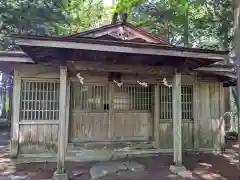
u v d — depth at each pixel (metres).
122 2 5.00
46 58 4.29
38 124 5.52
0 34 8.44
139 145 6.17
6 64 5.25
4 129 11.96
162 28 10.58
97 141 6.02
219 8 8.40
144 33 4.80
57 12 8.38
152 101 6.43
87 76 5.77
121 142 6.12
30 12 7.88
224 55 4.40
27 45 3.53
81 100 6.02
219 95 6.78
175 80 4.81
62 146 4.21
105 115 6.13
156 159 5.80
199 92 6.62
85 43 3.74
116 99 6.24
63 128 4.23
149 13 9.14
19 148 5.38
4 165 5.14
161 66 4.75
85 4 11.64
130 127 6.29
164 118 6.36
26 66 5.42
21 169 4.84
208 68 5.93
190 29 10.16
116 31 4.68
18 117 5.39
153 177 4.42
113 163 5.33
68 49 3.83
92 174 4.50
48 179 4.19
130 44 3.90
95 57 4.28
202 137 6.56
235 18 2.67
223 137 6.71
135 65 4.66
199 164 5.37
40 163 5.34
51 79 5.58
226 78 6.46
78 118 5.97
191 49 4.20
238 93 2.67
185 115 6.52
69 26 10.34
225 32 8.56
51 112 5.62
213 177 4.43
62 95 4.25
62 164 4.18
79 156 5.63
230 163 5.46
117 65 4.56
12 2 7.82
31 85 5.53
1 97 14.30
